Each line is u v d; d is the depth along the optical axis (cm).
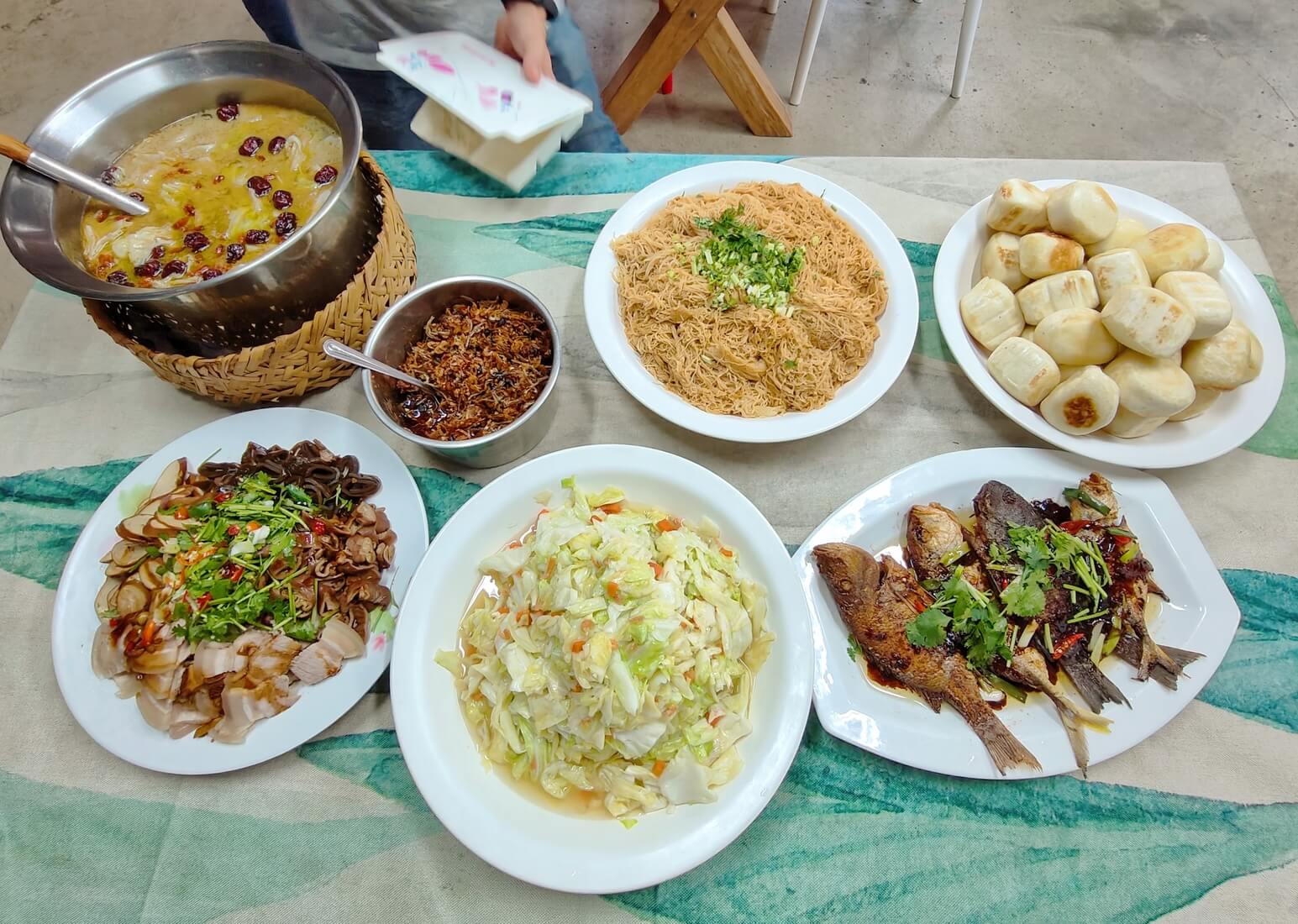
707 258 148
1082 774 117
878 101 316
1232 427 133
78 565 124
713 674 108
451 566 119
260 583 120
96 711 115
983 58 324
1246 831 113
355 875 111
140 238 138
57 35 325
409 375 134
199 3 332
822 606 123
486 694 113
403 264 143
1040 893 110
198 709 114
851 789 117
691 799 105
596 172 170
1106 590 123
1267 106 308
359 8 187
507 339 136
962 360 140
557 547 115
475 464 137
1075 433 132
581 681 103
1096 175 170
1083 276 135
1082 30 329
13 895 110
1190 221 150
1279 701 122
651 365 145
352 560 122
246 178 146
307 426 135
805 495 139
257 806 115
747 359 143
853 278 150
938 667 116
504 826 104
